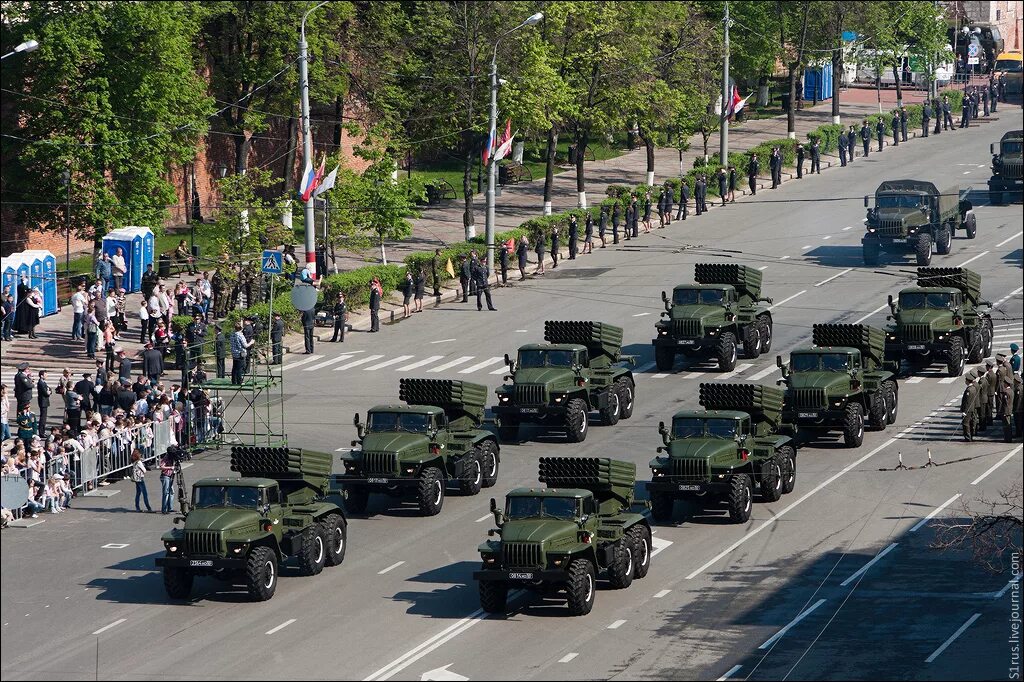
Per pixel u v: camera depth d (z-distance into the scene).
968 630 70.69
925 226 160.12
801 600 75.19
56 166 142.62
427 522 88.81
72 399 104.75
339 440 106.00
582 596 72.62
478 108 171.00
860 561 80.94
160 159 149.00
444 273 156.75
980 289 141.75
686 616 73.12
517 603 75.50
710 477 87.12
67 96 146.12
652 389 119.38
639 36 188.12
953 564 80.06
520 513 74.88
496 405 108.62
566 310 145.75
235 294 138.00
